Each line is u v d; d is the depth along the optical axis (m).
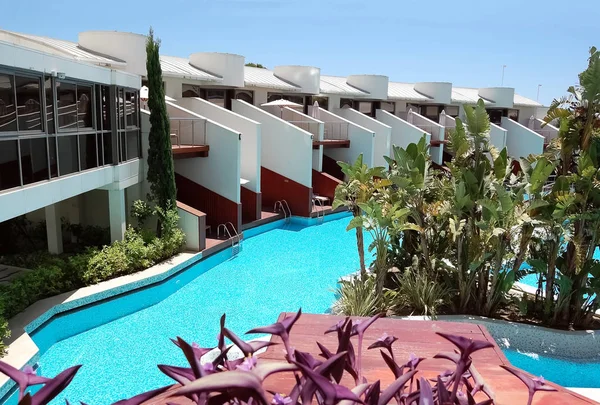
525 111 42.72
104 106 12.90
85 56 16.44
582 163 9.77
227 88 23.48
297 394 1.69
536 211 10.11
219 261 16.17
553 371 9.22
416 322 6.63
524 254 10.48
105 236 14.53
